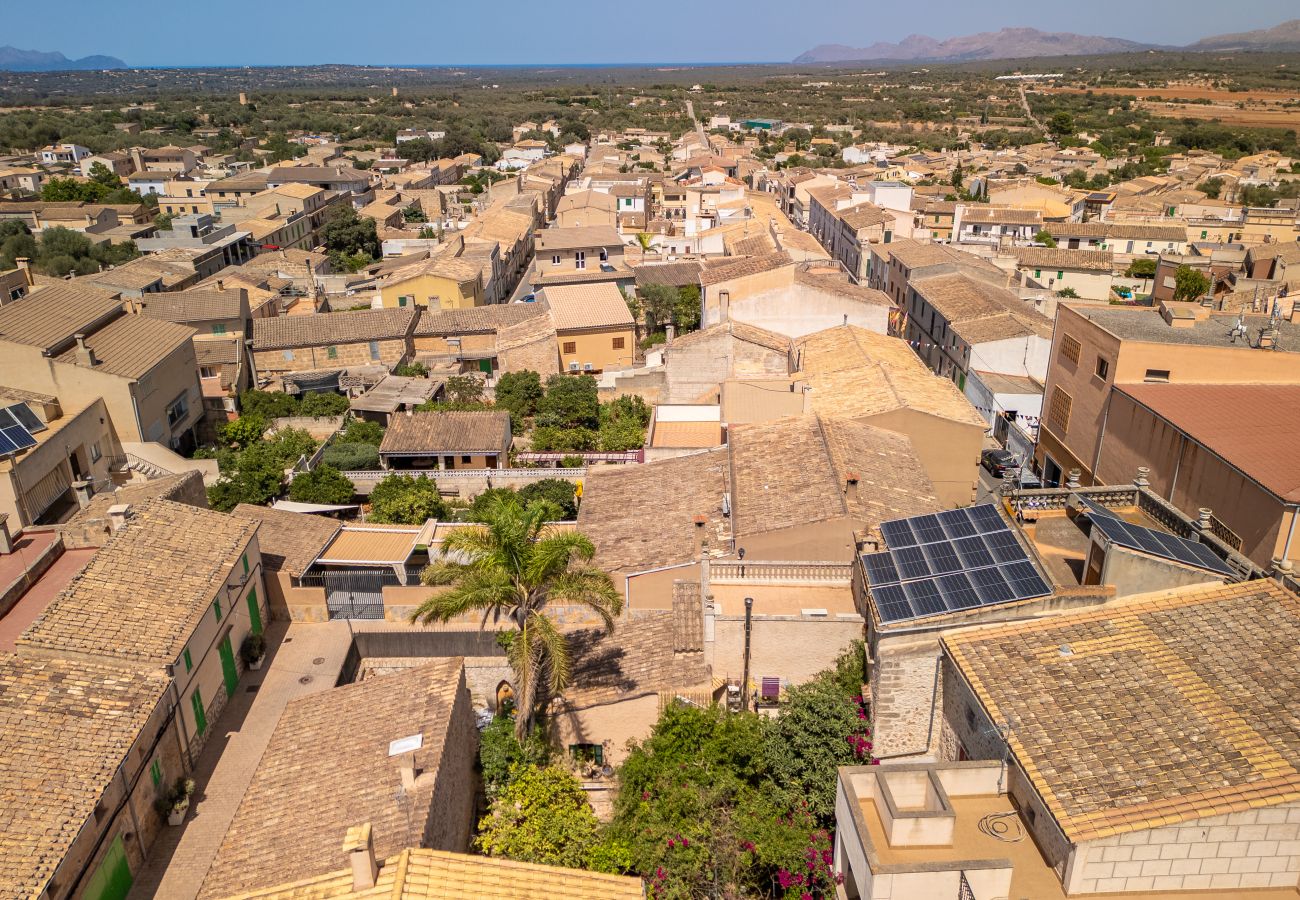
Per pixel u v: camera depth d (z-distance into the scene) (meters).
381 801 26.27
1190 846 19.50
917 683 26.62
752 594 33.75
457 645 39.75
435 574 33.25
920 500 39.16
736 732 29.59
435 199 172.25
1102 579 26.36
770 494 38.03
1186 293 91.19
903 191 128.88
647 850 26.41
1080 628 25.05
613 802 30.86
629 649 34.78
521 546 31.50
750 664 32.09
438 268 100.56
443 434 62.59
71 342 62.19
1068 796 20.36
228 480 56.91
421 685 31.19
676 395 65.50
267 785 28.45
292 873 24.25
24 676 29.66
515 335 86.62
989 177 180.75
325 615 41.59
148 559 36.00
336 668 38.75
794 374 58.19
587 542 32.09
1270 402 43.19
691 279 105.44
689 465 44.56
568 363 85.12
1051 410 56.44
